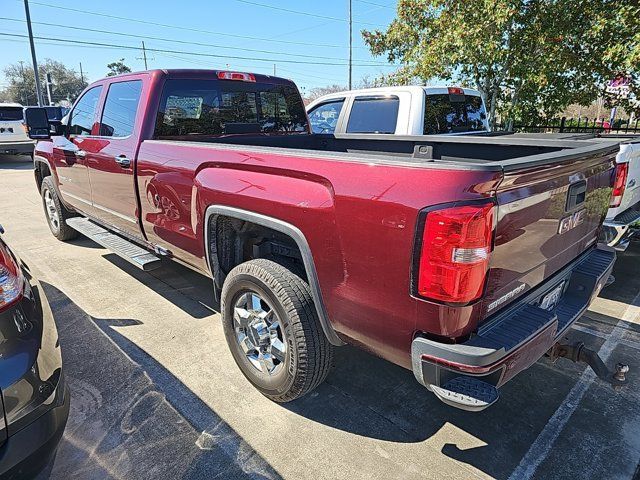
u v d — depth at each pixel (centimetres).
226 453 237
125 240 436
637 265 519
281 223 240
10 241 617
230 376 304
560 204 225
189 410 270
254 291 266
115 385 293
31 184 1166
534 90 948
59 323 376
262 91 445
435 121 579
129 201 387
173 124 380
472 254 173
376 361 324
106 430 253
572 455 238
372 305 206
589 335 360
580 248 273
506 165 174
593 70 894
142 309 403
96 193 444
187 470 227
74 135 484
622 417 267
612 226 407
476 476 223
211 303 416
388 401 281
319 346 247
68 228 592
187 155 308
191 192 305
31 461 182
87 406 273
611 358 327
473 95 650
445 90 592
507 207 183
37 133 485
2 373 175
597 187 268
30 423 181
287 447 242
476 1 872
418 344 189
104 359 323
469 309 180
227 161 275
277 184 241
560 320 245
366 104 602
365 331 215
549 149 305
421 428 257
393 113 574
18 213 806
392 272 193
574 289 270
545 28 877
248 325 279
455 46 935
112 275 485
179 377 302
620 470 228
